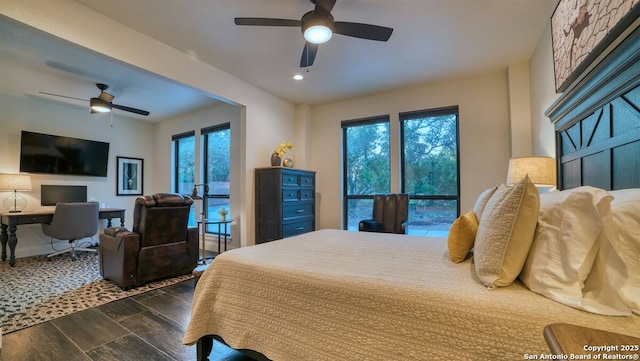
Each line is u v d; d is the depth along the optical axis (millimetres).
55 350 1848
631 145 1271
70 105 4953
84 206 4281
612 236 917
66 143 4930
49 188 4770
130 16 2494
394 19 2553
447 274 1316
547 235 1076
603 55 1605
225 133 5102
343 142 4914
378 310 1153
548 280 1002
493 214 1243
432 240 2246
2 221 4051
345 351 1197
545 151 2793
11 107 4371
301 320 1333
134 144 6008
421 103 4195
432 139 4207
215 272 1684
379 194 4195
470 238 1524
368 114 4602
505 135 3682
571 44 1932
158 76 2947
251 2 2328
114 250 3043
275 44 2982
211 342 1705
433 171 4188
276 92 4438
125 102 4812
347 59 3322
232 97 3779
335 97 4676
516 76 3408
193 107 5148
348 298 1226
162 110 5328
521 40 2914
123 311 2428
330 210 4902
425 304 1070
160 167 6168
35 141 4566
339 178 4836
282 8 2414
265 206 4059
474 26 2668
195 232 3525
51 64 3332
